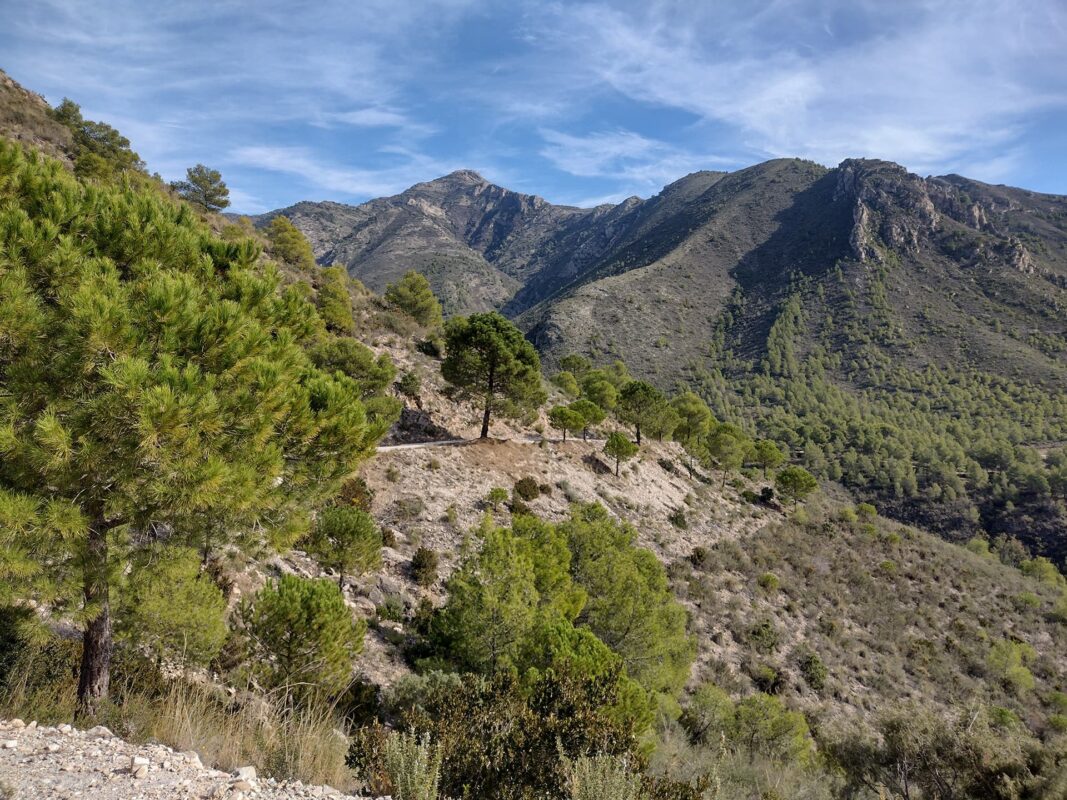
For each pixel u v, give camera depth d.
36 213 6.96
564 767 4.91
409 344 50.66
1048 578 77.69
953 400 165.12
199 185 56.59
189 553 7.66
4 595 5.63
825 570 48.88
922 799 12.70
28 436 5.68
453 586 16.64
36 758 4.59
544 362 172.25
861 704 31.53
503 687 7.13
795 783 12.75
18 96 43.62
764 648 33.38
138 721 6.28
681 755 13.68
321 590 11.80
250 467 6.89
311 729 6.42
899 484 125.12
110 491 6.33
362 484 28.88
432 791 4.59
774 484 72.44
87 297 5.73
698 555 41.00
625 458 46.03
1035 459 126.62
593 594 22.12
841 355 194.38
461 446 38.66
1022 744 12.25
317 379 8.84
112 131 47.50
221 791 4.33
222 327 6.81
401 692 12.57
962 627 45.09
